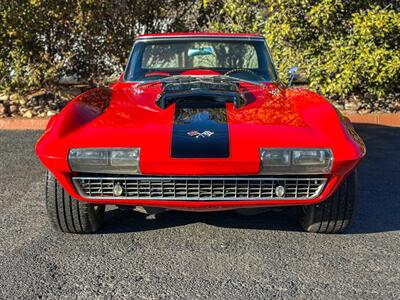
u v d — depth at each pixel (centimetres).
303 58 774
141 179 319
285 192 325
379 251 351
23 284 304
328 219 363
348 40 745
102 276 315
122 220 407
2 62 764
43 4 736
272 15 762
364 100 841
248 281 308
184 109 359
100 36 820
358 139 344
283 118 346
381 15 708
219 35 493
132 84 452
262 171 316
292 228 391
